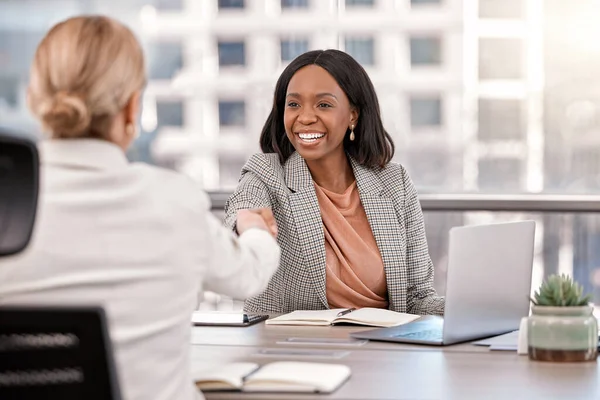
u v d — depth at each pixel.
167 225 2.07
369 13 6.03
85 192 2.00
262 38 6.07
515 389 2.32
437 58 6.02
